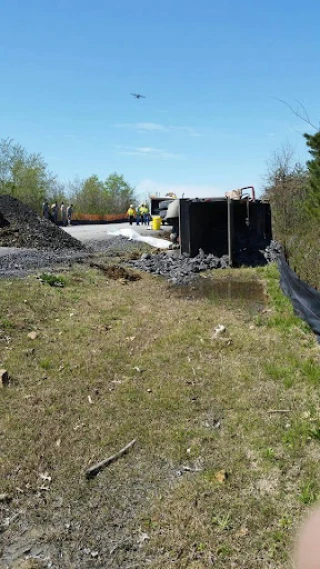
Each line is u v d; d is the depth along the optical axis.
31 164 41.78
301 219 16.39
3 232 16.17
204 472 3.49
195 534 2.91
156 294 9.53
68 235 17.95
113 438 3.94
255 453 3.70
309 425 4.03
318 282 8.99
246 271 12.32
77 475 3.50
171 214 16.69
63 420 4.22
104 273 11.37
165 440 3.90
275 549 2.76
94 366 5.39
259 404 4.46
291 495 3.21
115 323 7.11
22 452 3.75
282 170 19.97
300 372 5.18
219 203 14.95
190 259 13.67
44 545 2.88
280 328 6.79
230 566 2.67
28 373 5.18
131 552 2.81
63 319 7.17
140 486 3.38
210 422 4.18
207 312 7.86
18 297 7.72
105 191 52.53
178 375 5.16
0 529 3.00
